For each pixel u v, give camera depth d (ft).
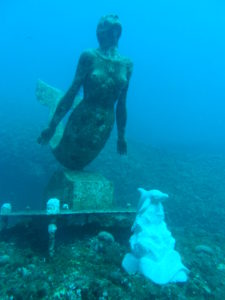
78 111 6.89
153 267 4.81
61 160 7.45
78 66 6.70
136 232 5.39
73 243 5.83
